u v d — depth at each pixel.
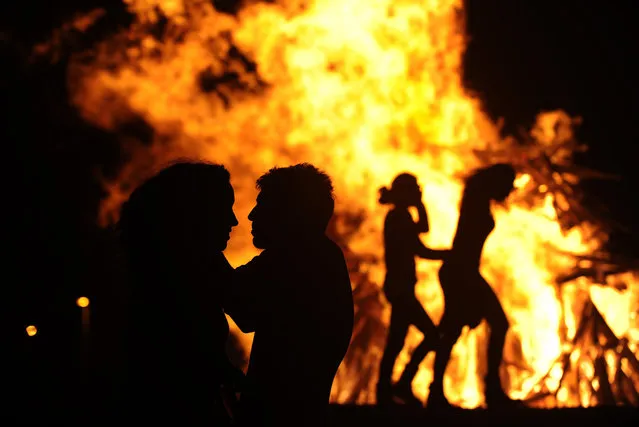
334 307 6.42
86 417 12.80
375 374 16.06
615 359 15.76
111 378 17.23
